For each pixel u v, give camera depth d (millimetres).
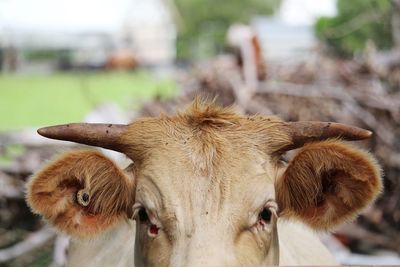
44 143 3805
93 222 1975
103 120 3949
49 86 13469
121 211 1983
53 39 22203
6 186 3393
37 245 3160
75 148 2000
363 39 5648
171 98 4191
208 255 1765
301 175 1949
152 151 1919
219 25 23344
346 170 1918
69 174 1927
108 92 11117
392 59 4152
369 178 1904
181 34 21641
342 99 3596
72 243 2385
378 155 3305
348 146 1902
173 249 1803
